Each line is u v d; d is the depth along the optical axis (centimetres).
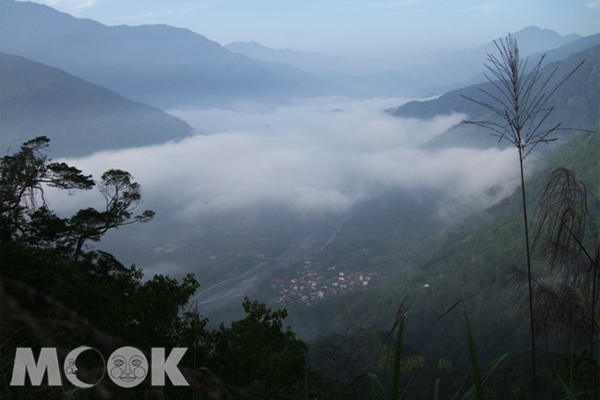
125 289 1038
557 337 238
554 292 228
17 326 288
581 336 220
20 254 934
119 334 656
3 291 287
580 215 221
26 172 1588
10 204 1530
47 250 1059
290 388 682
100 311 726
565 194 226
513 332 2320
